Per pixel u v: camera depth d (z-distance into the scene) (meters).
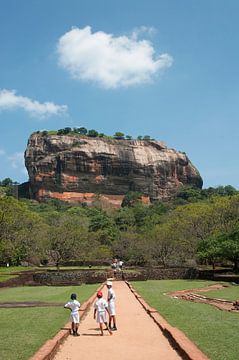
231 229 66.44
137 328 21.16
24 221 72.31
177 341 16.48
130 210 170.75
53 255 80.50
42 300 35.25
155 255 85.56
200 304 32.72
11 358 14.38
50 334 18.61
